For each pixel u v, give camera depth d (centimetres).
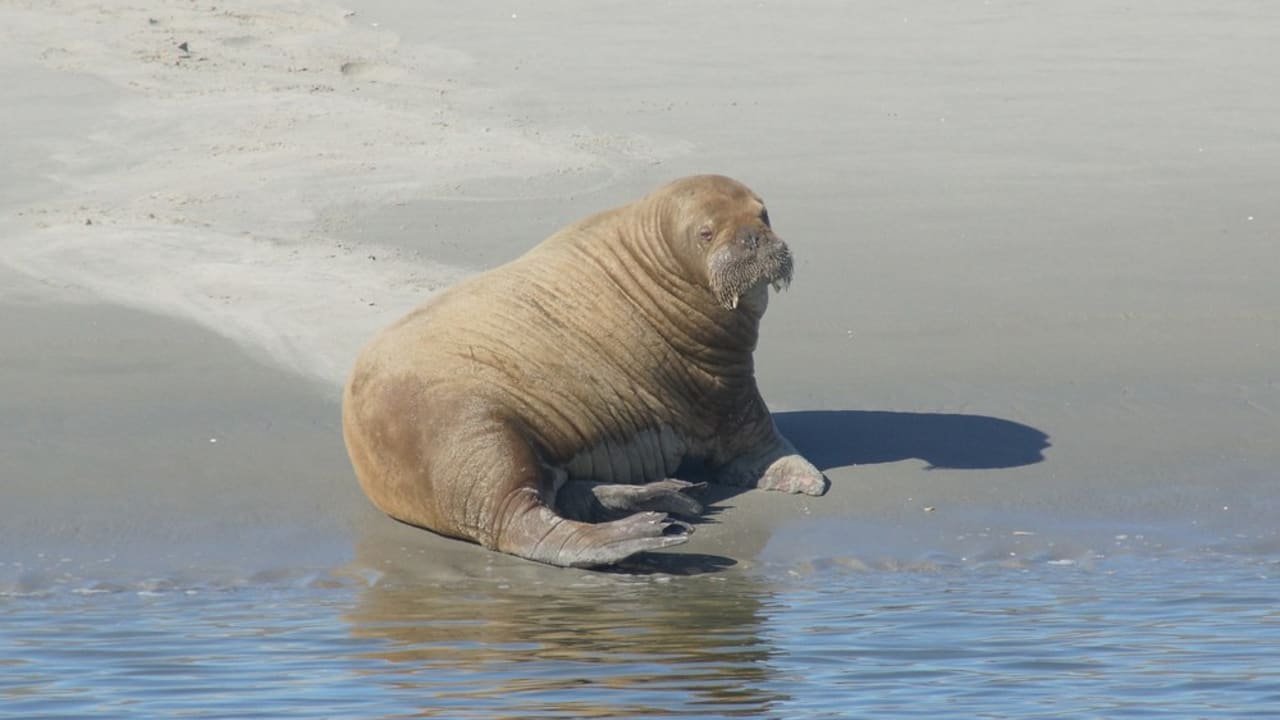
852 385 4603
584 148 6625
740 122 6919
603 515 3838
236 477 4044
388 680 2919
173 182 6269
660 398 3962
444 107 7094
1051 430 4334
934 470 4119
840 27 8181
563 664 3002
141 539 3728
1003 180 6294
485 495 3694
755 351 4828
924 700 2842
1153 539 3791
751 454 4075
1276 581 3531
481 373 3819
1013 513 3912
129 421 4328
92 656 3059
